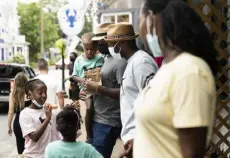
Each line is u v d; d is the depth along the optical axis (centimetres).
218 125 443
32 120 403
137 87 326
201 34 178
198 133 166
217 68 188
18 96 530
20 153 508
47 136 405
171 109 176
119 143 736
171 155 178
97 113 435
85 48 494
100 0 1071
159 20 184
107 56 425
